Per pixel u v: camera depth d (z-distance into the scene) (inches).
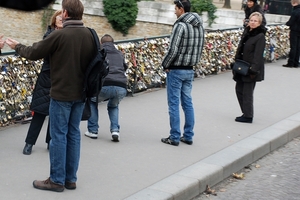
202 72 489.4
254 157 293.7
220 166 260.5
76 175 227.5
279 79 507.5
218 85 460.4
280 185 262.5
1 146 267.9
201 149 286.7
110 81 274.7
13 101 309.0
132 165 254.1
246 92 343.0
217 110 374.6
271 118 362.6
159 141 295.0
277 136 321.4
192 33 272.8
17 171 234.8
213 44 503.5
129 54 395.5
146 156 268.5
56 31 200.4
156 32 990.4
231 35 531.8
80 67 203.9
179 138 289.9
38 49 199.0
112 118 286.7
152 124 328.5
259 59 328.8
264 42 329.4
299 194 252.1
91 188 222.1
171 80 281.3
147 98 396.8
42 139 283.9
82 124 317.7
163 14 977.5
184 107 290.4
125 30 1016.2
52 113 207.5
